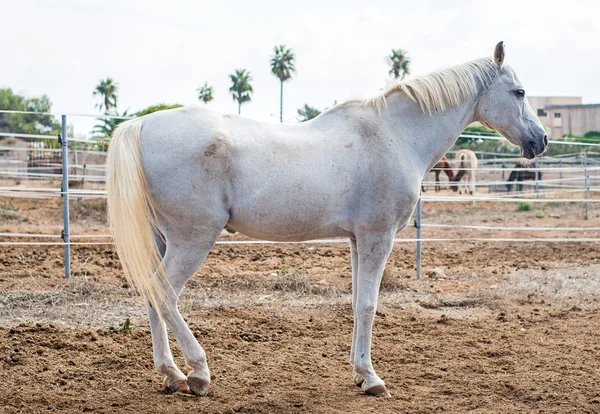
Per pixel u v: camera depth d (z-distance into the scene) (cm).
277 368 507
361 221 446
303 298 777
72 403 416
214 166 403
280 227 429
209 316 671
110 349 541
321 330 637
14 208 1672
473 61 508
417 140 475
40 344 542
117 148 403
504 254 1192
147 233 404
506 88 508
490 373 504
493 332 637
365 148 445
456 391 459
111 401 420
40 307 680
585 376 492
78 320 638
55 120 6406
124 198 396
